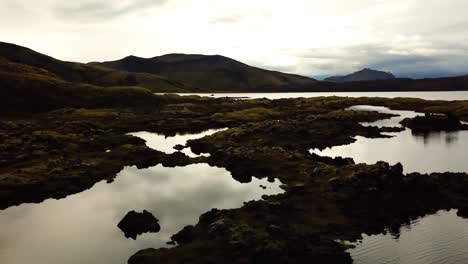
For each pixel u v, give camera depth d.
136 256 34.56
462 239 38.44
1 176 59.97
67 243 39.19
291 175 60.22
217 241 36.28
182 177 63.47
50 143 85.38
